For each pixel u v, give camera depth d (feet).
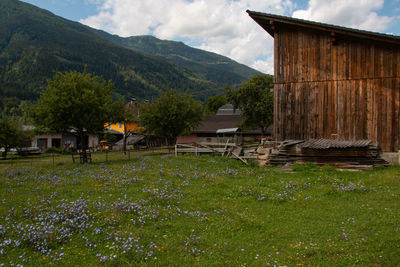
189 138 180.75
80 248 21.27
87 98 79.10
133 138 187.73
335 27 59.52
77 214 27.55
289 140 64.13
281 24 66.39
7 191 40.01
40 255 20.18
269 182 42.98
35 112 79.92
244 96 145.28
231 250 20.81
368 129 59.72
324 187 38.01
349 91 61.21
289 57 66.44
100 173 54.80
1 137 123.85
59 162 89.66
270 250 20.71
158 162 72.23
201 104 129.70
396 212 26.73
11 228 25.05
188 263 18.81
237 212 28.76
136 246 20.71
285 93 66.69
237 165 64.18
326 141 58.85
